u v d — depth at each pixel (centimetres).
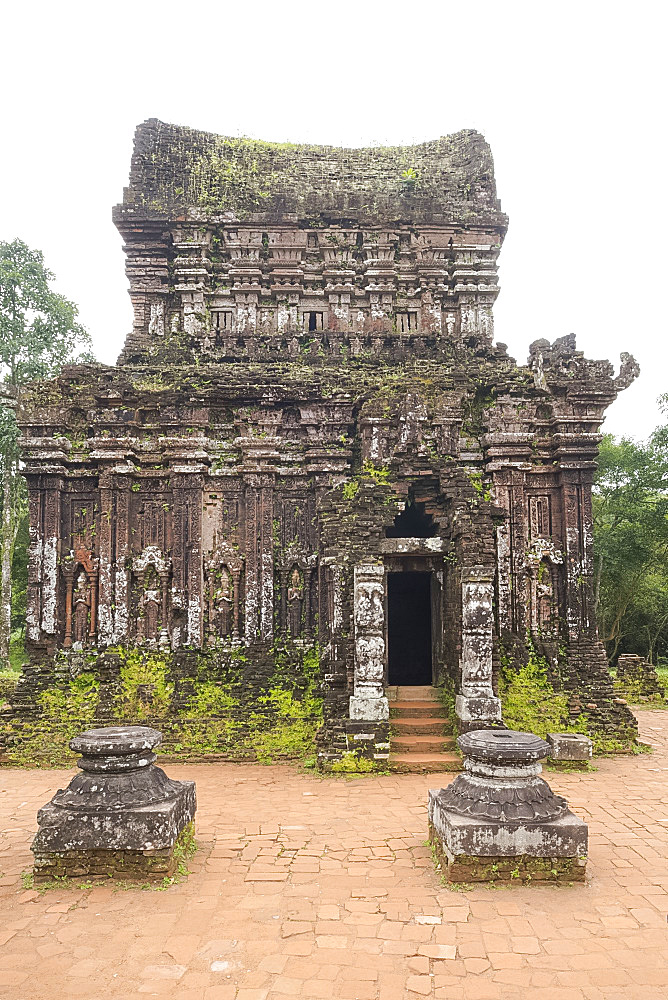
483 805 747
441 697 1369
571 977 560
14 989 548
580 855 728
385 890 720
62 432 1492
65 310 2645
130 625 1436
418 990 543
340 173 1978
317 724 1327
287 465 1516
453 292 1839
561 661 1438
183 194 1831
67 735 1330
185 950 604
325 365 1667
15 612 3581
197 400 1520
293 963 582
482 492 1491
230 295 1795
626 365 1498
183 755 1284
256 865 788
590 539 1473
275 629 1441
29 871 782
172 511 1472
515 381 1566
